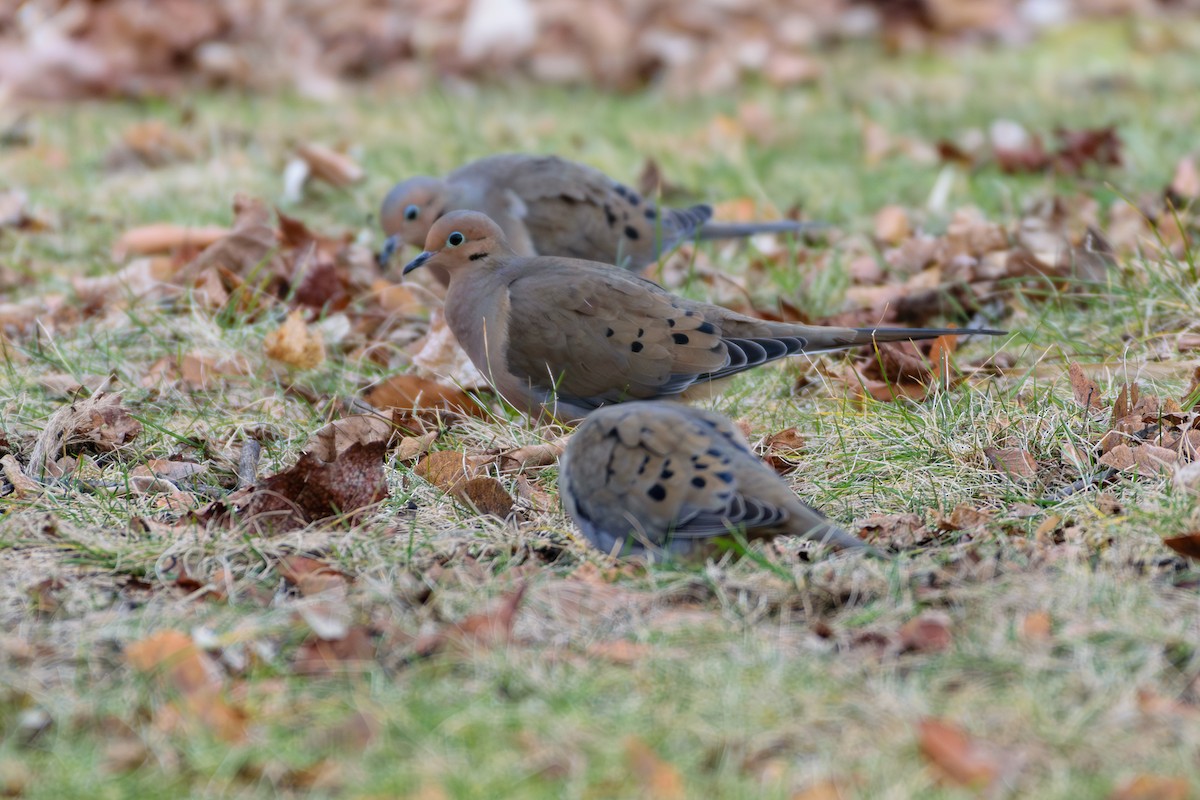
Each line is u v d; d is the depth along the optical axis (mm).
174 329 12164
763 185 16703
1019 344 11727
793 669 6504
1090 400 9969
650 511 7645
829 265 13891
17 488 9180
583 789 5715
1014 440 9570
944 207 15641
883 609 7090
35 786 5848
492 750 5980
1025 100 19766
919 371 10945
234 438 10211
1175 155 16438
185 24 22188
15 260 14164
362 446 8805
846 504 8945
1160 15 24219
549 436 10430
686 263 14516
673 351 10219
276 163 17281
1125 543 7742
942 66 22094
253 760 5945
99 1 22266
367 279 13969
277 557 8039
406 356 12109
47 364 11586
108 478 9523
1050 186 15695
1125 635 6641
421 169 17094
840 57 22891
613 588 7430
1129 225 13930
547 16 23125
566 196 13273
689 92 21547
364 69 22672
